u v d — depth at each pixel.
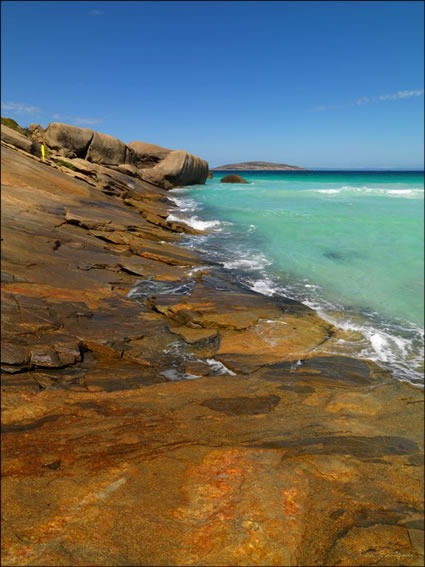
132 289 11.34
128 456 3.66
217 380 6.72
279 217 23.69
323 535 2.63
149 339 8.38
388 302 11.65
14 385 6.05
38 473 3.25
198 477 3.23
